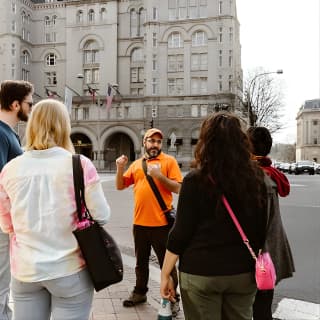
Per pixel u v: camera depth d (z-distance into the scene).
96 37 63.78
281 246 3.28
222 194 2.44
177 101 58.56
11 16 62.69
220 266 2.44
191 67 58.66
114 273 2.59
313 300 5.53
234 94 57.59
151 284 5.91
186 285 2.52
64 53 66.38
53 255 2.53
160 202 4.77
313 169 56.00
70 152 2.72
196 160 2.57
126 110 61.38
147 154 4.89
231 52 57.59
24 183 2.60
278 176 3.54
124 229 10.94
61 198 2.56
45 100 2.79
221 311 2.58
